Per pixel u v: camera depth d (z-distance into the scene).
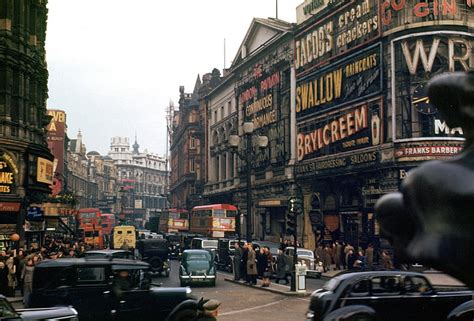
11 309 10.43
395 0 37.38
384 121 38.22
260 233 60.38
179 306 13.35
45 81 37.78
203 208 49.09
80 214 55.59
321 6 46.97
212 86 89.06
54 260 13.44
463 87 1.44
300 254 31.09
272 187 55.75
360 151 39.94
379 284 12.04
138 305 13.48
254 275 26.09
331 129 44.22
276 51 55.34
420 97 35.88
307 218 48.47
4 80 30.50
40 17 36.16
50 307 12.55
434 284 12.33
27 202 31.86
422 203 1.40
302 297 22.14
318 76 46.66
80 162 117.38
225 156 75.06
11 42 31.00
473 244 1.30
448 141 35.00
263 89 58.69
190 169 99.56
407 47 36.69
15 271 22.41
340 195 43.59
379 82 38.69
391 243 1.55
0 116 30.36
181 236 49.59
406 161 35.84
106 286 13.32
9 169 30.39
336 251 35.59
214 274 26.89
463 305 7.07
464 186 1.32
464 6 36.41
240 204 66.25
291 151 51.88
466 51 36.19
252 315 17.84
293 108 51.72
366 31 40.41
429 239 1.36
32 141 33.25
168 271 32.50
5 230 30.62
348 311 11.52
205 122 83.50
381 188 37.94
